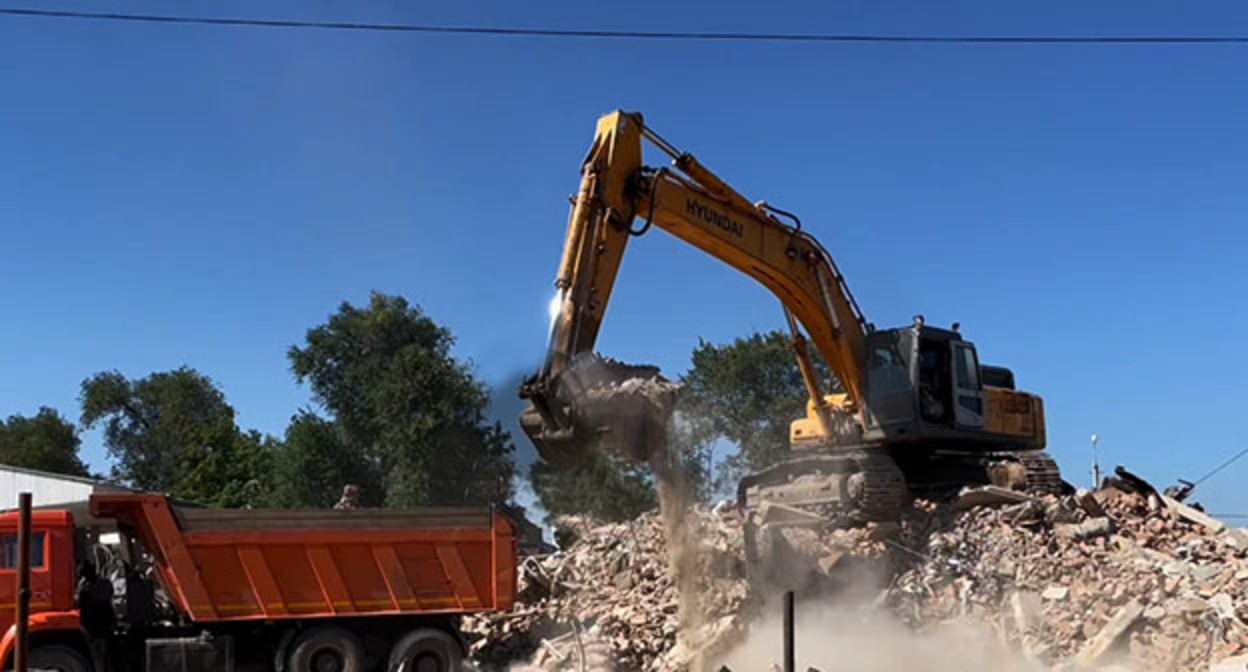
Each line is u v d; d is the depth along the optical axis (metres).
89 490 34.59
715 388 49.56
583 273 15.75
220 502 51.53
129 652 16.16
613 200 16.42
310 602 16.33
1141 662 14.30
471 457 45.12
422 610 16.83
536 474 45.19
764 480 21.70
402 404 44.91
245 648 16.44
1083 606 15.73
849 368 20.72
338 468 46.16
